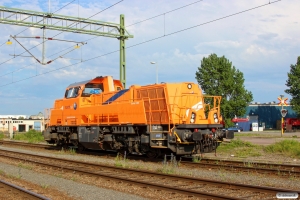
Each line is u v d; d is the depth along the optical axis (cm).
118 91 1967
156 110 1739
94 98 2181
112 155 2061
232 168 1420
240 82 4794
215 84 4809
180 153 1636
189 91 1747
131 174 1355
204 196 945
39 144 3119
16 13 2278
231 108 4666
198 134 1569
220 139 1742
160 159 1748
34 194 969
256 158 1823
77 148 2461
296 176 1243
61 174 1403
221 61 4784
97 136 2009
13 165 1723
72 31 2477
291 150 1994
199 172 1369
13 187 1079
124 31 2653
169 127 1627
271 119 8281
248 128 7775
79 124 2198
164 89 1705
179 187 1085
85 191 1074
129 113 1814
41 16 2361
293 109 6147
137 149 1805
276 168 1439
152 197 980
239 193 996
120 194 1020
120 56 2648
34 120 8044
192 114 1688
